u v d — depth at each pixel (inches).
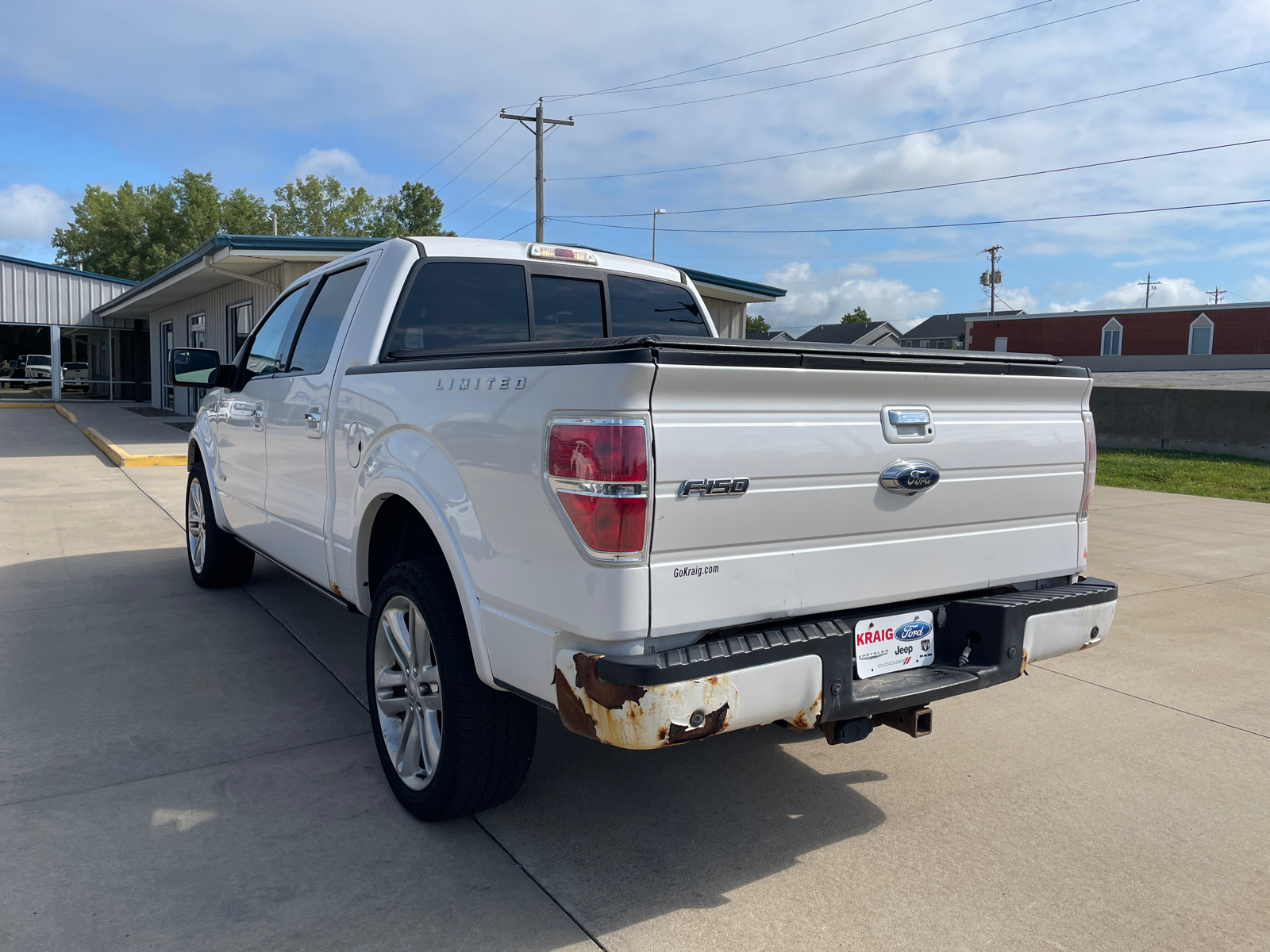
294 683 162.6
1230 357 1581.0
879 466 98.3
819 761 137.6
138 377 1213.1
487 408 98.2
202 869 102.1
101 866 102.1
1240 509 428.1
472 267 148.3
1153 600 243.4
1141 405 724.7
